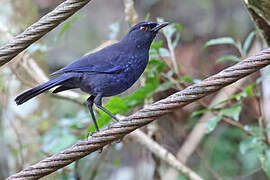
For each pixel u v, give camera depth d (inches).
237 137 581.3
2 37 472.4
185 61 639.8
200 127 535.8
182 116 552.1
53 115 551.5
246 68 227.6
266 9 288.7
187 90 234.7
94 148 244.8
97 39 732.7
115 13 764.6
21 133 520.7
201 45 661.9
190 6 699.4
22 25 530.9
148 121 240.7
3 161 499.5
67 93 466.6
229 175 565.3
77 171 458.0
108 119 357.7
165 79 435.5
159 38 659.4
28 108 534.0
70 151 244.8
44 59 548.4
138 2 708.7
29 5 537.0
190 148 525.3
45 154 440.1
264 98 512.7
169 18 698.2
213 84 231.9
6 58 253.4
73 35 727.1
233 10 684.1
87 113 443.5
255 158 565.6
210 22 683.4
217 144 589.0
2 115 508.1
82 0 247.6
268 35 305.0
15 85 514.9
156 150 435.8
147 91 383.2
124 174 622.5
